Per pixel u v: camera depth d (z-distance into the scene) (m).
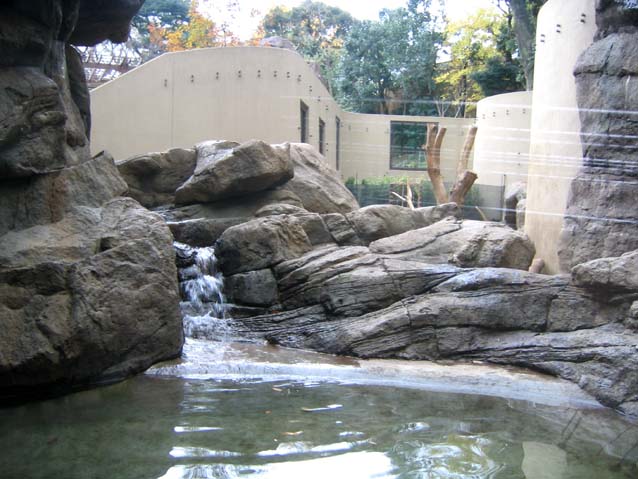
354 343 6.98
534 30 14.27
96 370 5.77
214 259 8.64
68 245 5.85
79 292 5.58
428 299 7.24
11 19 5.86
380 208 9.97
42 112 5.99
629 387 5.56
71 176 6.36
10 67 5.84
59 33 7.00
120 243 6.14
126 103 13.30
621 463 4.20
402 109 14.83
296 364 6.46
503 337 6.86
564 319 6.70
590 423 5.12
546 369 6.34
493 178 13.71
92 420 4.79
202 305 8.12
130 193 10.62
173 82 13.30
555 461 4.20
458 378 6.22
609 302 6.53
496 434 4.75
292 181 11.04
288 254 8.43
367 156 14.67
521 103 13.44
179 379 6.09
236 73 13.20
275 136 13.12
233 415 4.98
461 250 8.57
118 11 8.21
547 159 9.12
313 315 7.70
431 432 4.73
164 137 13.33
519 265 8.80
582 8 8.11
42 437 4.39
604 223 7.21
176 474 3.71
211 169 10.04
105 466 3.84
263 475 3.73
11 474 3.69
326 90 15.00
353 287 7.61
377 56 14.80
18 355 5.13
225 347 7.13
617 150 7.16
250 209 10.27
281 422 4.84
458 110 14.85
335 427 4.76
